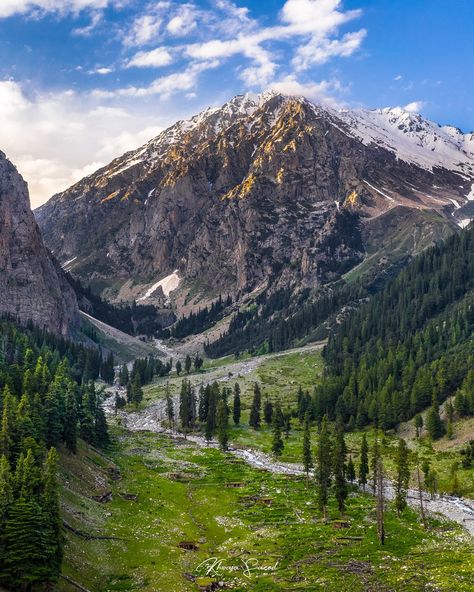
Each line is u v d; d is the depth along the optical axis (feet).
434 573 268.41
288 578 266.16
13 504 226.17
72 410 429.38
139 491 403.75
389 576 266.16
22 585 214.90
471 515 377.91
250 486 442.50
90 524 307.99
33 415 365.40
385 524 355.36
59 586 227.40
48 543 223.10
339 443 440.45
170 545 306.76
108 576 258.98
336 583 258.37
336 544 317.22
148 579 258.16
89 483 377.50
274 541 321.73
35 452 299.79
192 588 253.44
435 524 356.59
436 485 436.76
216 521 357.20
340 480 380.17
